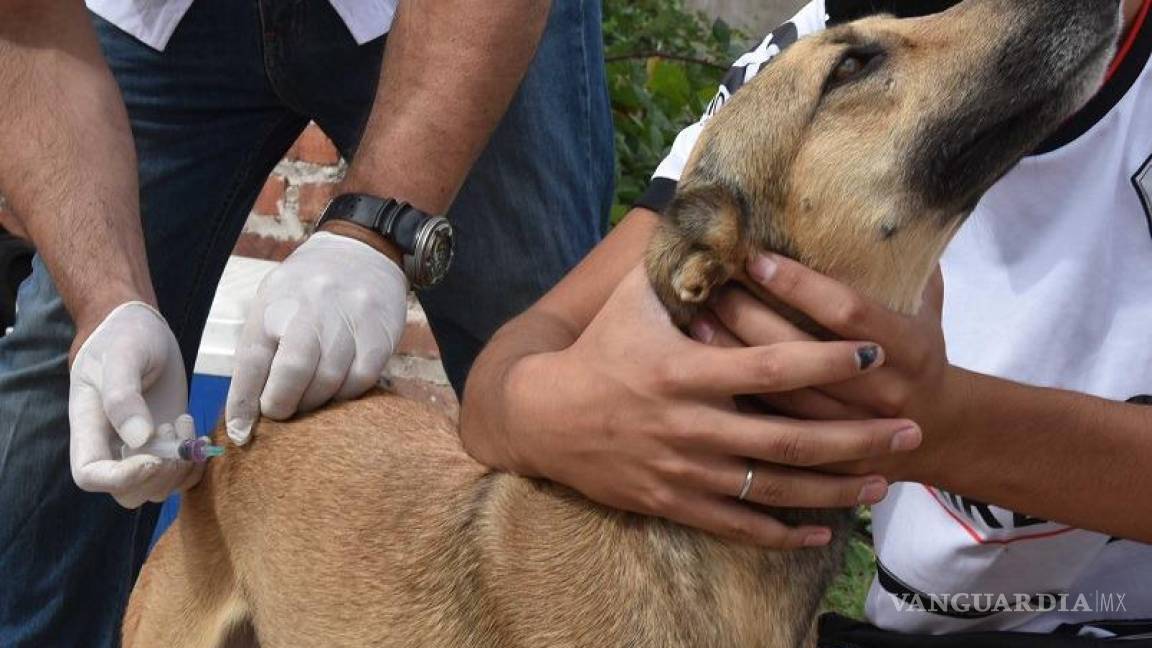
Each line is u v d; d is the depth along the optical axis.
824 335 0.89
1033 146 0.93
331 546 1.06
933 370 0.85
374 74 1.29
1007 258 0.98
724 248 0.87
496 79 1.12
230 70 1.26
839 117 0.94
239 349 1.09
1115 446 0.88
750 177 0.94
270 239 1.70
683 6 2.12
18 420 1.21
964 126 0.93
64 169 1.12
